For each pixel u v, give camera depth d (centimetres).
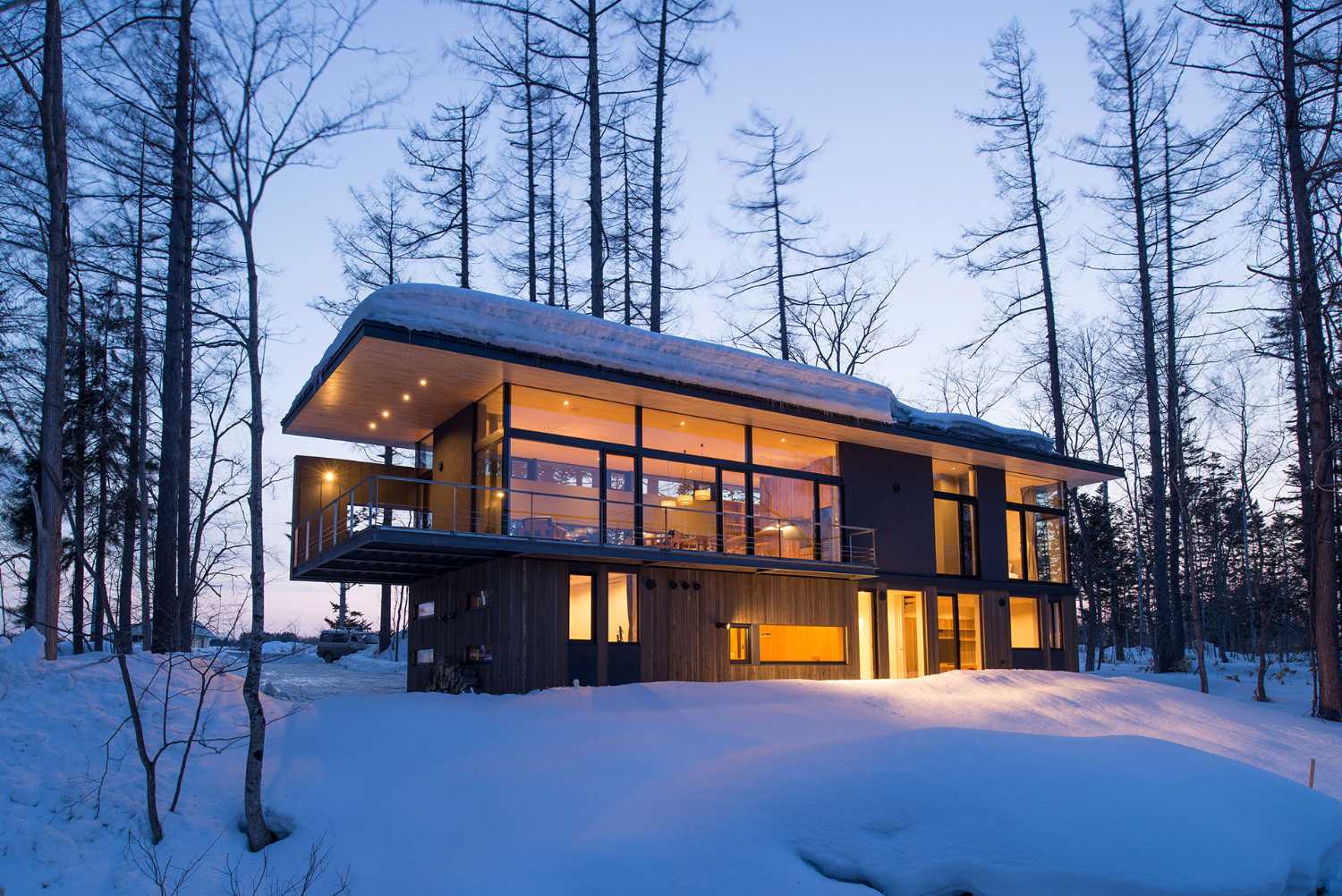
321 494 1769
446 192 2920
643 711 1240
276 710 1230
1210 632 4812
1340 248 1194
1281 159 1528
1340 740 1516
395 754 1043
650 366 1564
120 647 943
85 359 2156
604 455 1623
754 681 1514
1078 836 674
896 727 1273
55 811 878
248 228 982
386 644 2905
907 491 2056
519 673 1426
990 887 645
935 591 2042
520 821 827
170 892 777
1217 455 4934
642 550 1495
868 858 668
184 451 1914
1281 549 4666
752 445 1900
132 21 1030
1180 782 757
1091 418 3769
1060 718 1494
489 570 1477
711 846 695
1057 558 2423
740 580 1712
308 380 1638
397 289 1339
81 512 2005
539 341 1454
